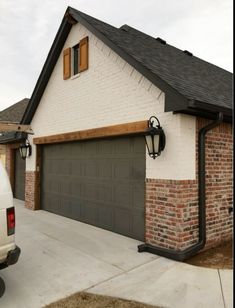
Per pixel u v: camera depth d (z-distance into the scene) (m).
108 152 7.19
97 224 7.54
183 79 6.21
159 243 5.55
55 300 3.80
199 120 5.62
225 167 6.16
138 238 6.30
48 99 9.38
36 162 10.03
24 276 4.56
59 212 9.13
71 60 8.41
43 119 9.62
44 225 7.74
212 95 5.97
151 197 5.75
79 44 7.97
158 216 5.59
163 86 5.29
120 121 6.52
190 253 5.21
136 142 6.39
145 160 6.13
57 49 8.76
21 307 3.63
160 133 5.41
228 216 6.18
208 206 5.73
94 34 7.22
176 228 5.23
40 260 5.22
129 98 6.30
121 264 5.00
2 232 3.81
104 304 3.68
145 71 5.70
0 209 3.81
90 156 7.82
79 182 8.23
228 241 6.14
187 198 5.32
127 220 6.60
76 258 5.30
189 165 5.38
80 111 7.88
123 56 6.28
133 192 6.45
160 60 7.00
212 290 4.01
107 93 6.94
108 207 7.16
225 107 5.39
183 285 4.17
